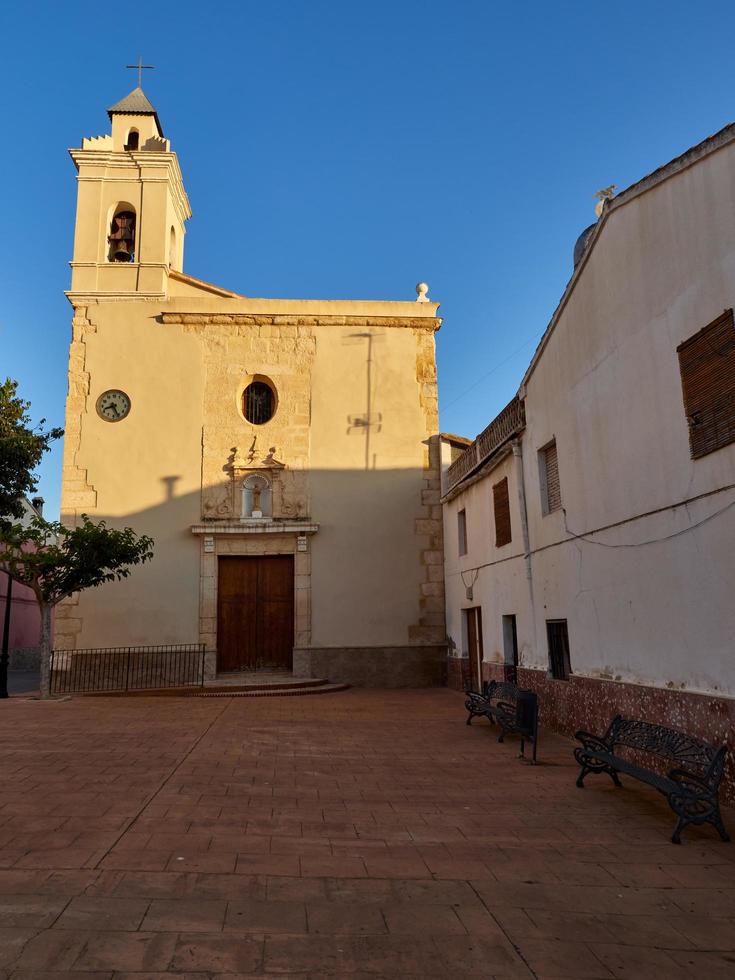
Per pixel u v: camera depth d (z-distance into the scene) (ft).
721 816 18.63
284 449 58.29
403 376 60.59
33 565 45.24
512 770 25.16
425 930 12.14
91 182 60.64
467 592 49.98
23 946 10.96
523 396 37.63
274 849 16.08
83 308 58.85
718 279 20.88
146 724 34.32
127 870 14.38
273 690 49.19
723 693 20.20
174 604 55.01
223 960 10.82
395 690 53.62
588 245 28.78
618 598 26.66
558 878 14.74
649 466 24.48
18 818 17.94
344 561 57.16
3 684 47.88
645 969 10.99
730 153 20.48
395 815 19.29
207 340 59.06
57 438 64.44
